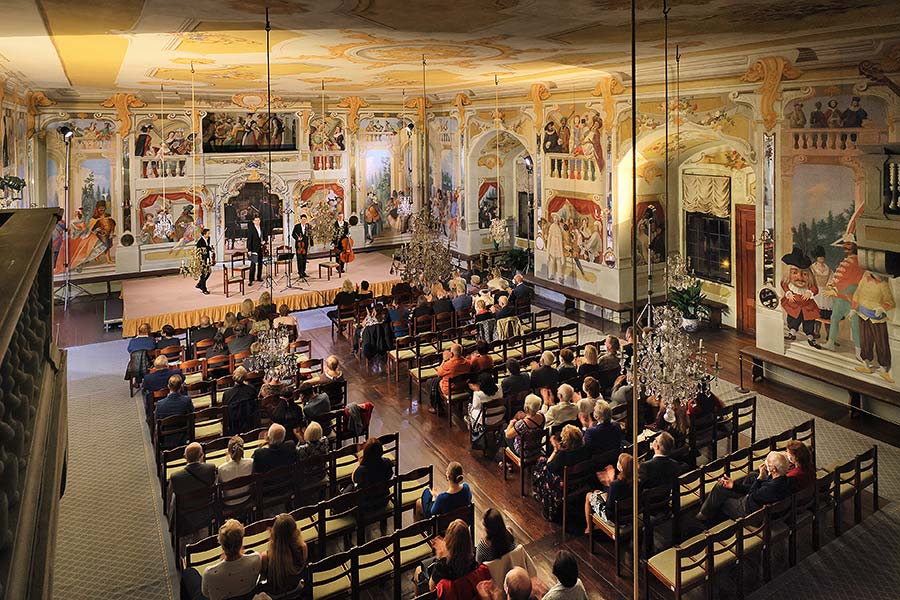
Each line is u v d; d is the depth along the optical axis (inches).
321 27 394.9
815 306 529.3
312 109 1000.9
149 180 900.0
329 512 362.6
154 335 625.6
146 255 911.0
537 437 404.8
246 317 607.8
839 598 307.9
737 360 636.1
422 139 1072.8
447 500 316.5
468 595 248.5
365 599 315.3
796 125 526.0
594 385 410.6
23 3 315.3
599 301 756.6
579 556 346.3
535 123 843.4
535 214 864.9
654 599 310.7
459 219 1017.5
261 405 445.4
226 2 319.6
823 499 345.1
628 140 711.7
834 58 490.6
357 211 1066.7
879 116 469.4
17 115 737.0
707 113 606.9
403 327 642.2
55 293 856.3
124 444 478.6
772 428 488.4
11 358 157.3
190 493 327.9
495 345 555.8
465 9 342.3
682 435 406.0
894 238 462.6
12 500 121.0
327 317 791.7
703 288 772.6
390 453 459.8
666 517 339.0
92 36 420.8
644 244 756.0
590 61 581.6
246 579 263.0
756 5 339.6
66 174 840.3
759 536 314.8
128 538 365.4
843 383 499.8
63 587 323.6
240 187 969.5
